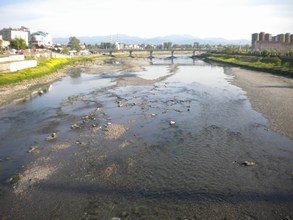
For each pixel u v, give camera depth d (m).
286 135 31.20
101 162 25.56
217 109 42.28
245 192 20.86
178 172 23.83
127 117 38.72
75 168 24.53
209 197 20.34
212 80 72.50
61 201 20.02
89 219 18.19
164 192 21.02
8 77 64.12
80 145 29.22
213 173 23.59
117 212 18.83
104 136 31.58
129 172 23.83
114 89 60.22
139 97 51.75
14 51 107.50
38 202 19.92
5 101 49.62
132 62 145.50
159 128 34.22
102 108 43.59
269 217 18.17
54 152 27.73
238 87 60.44
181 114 39.97
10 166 25.16
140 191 21.16
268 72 87.25
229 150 27.88
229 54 156.88
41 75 77.88
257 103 45.19
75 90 60.41
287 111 40.03
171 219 18.14
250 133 32.12
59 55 131.12
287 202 19.62
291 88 57.34
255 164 24.94
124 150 28.03
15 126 35.75
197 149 28.22
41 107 45.19
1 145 29.80
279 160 25.64
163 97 51.66
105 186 21.80
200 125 35.09
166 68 109.56
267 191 20.94
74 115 40.03
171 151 27.84
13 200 20.19
